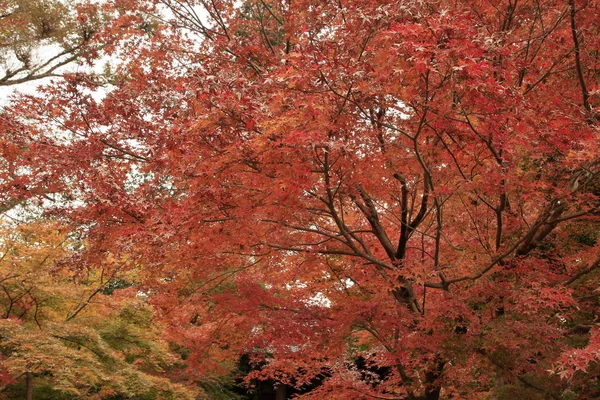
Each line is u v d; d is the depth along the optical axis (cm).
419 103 558
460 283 755
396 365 751
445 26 460
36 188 632
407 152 682
